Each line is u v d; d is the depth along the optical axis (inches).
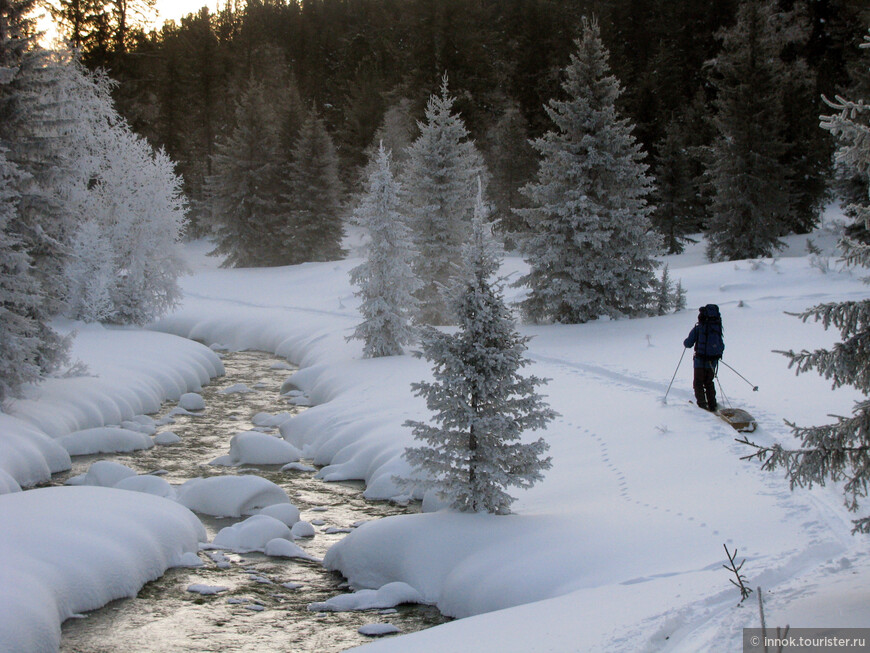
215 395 921.5
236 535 446.3
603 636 221.0
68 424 679.7
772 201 1587.1
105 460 612.4
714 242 1652.3
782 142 1632.6
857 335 222.5
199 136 2783.0
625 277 1024.9
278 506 484.4
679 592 253.1
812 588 231.3
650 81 2100.1
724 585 251.6
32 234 739.4
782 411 518.9
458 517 380.8
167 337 1129.4
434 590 351.9
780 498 357.7
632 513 366.6
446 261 1154.0
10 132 743.7
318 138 2148.1
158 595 366.0
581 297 1012.5
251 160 2176.4
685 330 887.7
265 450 633.6
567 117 1033.5
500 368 374.6
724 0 2421.3
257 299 1610.5
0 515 376.5
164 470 606.5
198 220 2613.2
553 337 952.9
